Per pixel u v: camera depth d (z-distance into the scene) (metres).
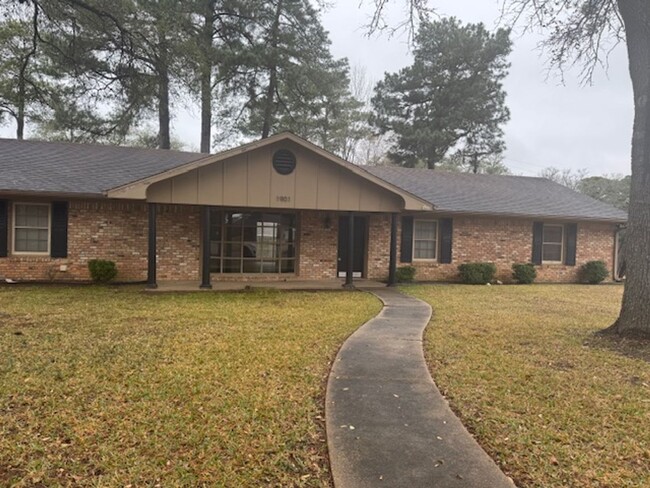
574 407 4.17
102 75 13.20
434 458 3.17
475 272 14.65
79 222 12.12
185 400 4.11
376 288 12.65
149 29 11.69
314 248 14.16
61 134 22.86
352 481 2.85
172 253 12.91
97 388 4.36
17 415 3.74
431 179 17.58
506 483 2.86
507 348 6.22
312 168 11.80
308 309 9.05
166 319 7.69
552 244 16.31
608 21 7.68
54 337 6.25
